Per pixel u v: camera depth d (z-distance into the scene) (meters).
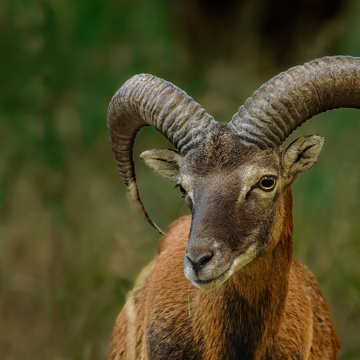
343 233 32.59
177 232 24.88
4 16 36.34
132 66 43.38
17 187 34.47
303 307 22.58
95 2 42.31
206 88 44.06
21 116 35.81
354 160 35.41
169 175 21.86
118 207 35.44
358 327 31.42
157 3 48.03
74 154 36.91
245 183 19.77
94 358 28.84
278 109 20.30
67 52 38.62
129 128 22.98
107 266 31.12
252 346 21.16
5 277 32.53
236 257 19.64
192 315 21.25
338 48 44.09
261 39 50.19
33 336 31.09
